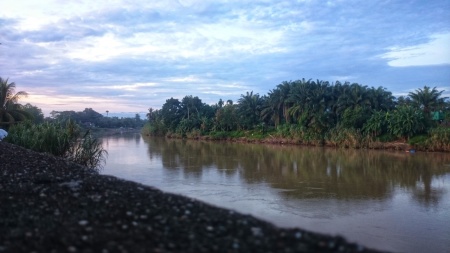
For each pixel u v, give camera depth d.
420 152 63.34
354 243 6.25
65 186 12.01
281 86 98.69
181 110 134.00
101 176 14.72
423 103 84.25
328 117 84.12
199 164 42.28
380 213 21.17
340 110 84.56
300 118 87.19
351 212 21.28
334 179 32.75
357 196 25.66
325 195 25.81
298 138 84.12
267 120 103.75
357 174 35.91
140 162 43.75
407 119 68.94
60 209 9.05
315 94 88.44
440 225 18.97
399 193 26.84
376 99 83.62
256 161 46.50
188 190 26.61
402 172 37.59
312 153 60.59
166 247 6.21
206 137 108.69
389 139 72.00
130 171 35.72
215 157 51.22
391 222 19.39
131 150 62.47
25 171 15.60
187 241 6.47
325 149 70.62
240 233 6.82
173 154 55.25
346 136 74.81
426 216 20.64
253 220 7.80
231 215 8.17
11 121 49.28
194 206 9.04
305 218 19.88
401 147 68.00
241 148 71.00
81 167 18.31
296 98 90.44
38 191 11.23
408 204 23.42
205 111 129.62
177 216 8.10
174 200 9.68
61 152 30.34
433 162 47.22
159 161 45.06
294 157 52.88
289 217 19.98
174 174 34.09
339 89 88.06
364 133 74.94
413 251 15.16
